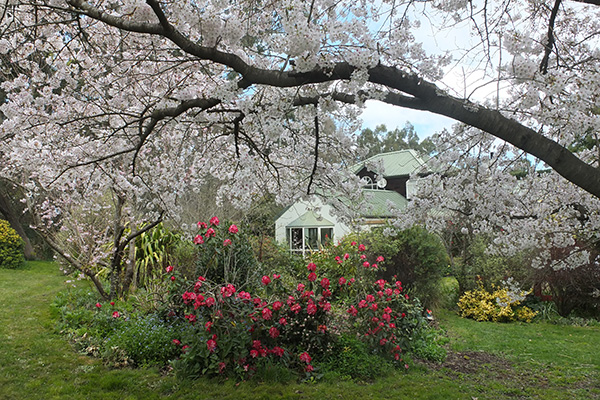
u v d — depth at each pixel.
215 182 8.77
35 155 4.35
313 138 4.15
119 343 4.77
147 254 7.47
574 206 4.54
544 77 2.48
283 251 8.80
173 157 5.38
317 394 3.92
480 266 9.33
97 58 4.13
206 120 3.31
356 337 5.01
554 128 3.29
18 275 9.95
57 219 8.72
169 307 5.27
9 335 5.27
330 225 14.17
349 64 2.37
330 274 6.91
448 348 6.11
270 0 3.15
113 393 3.86
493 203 4.17
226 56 2.45
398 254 7.87
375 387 4.16
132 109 4.41
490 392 4.30
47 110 4.29
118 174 4.59
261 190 5.31
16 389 3.89
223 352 4.08
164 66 4.00
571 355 5.82
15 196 12.37
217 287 4.31
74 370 4.33
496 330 7.35
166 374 4.31
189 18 2.26
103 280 7.70
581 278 8.06
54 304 6.43
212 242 5.07
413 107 2.64
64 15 3.54
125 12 2.60
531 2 3.46
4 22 3.80
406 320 5.41
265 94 3.77
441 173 4.23
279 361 4.39
